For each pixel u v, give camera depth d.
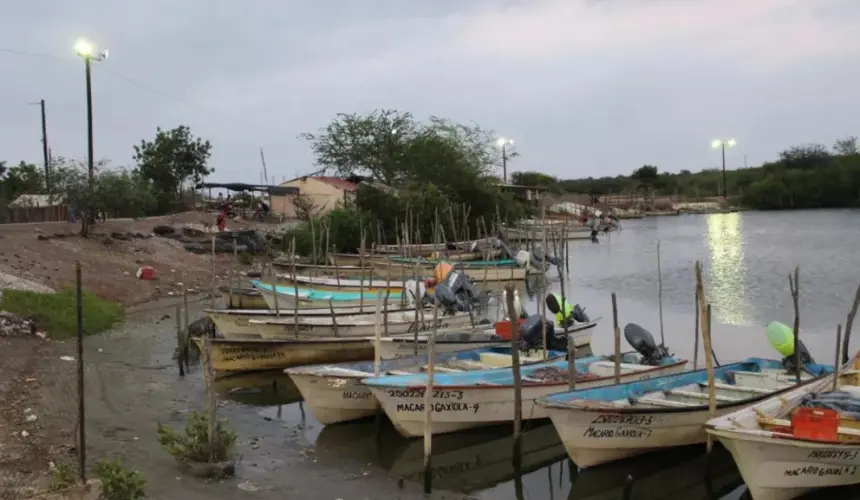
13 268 28.66
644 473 13.09
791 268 42.94
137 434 14.10
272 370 19.44
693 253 53.81
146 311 29.47
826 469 11.22
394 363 16.44
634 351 19.64
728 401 13.35
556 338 19.20
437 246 46.22
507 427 15.10
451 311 23.69
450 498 11.82
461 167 63.69
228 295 30.09
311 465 13.05
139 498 10.13
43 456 12.00
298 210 57.78
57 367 19.00
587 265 49.31
